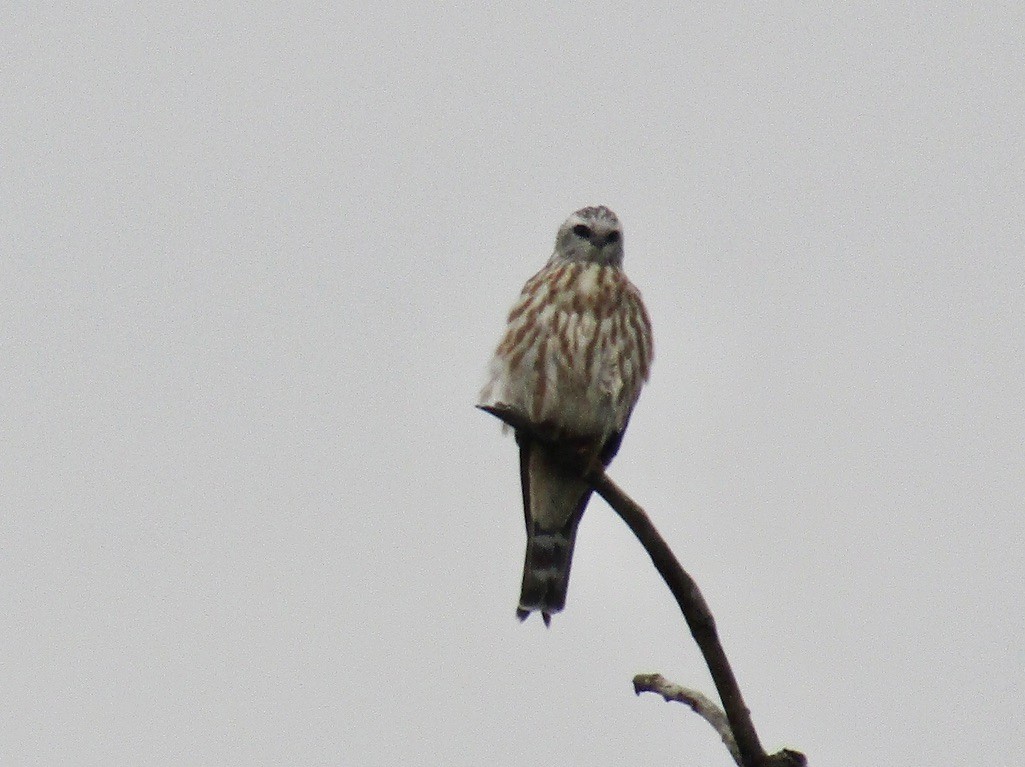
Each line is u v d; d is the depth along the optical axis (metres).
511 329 14.01
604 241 13.88
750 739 9.16
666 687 9.73
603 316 13.80
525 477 13.92
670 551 9.23
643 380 14.23
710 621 9.22
